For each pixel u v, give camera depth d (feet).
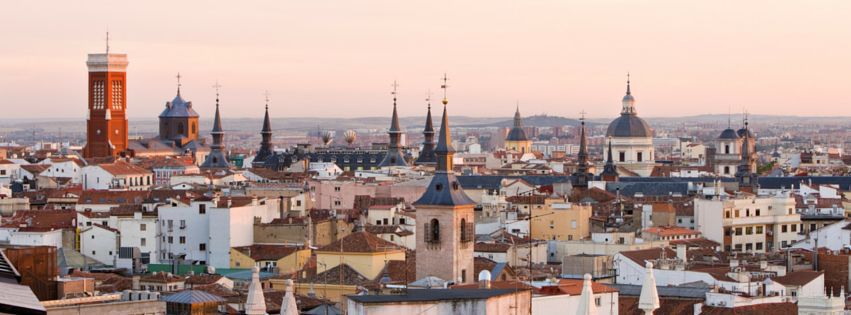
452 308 468.34
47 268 611.06
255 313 481.05
